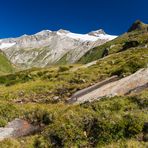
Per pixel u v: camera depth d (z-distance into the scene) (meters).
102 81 44.53
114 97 25.62
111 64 66.00
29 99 44.66
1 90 55.00
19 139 22.08
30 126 27.17
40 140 20.69
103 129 20.09
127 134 19.62
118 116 20.64
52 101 41.12
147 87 31.02
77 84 49.56
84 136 20.23
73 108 25.92
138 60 49.00
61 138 20.31
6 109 29.22
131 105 22.64
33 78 69.69
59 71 77.06
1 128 27.17
